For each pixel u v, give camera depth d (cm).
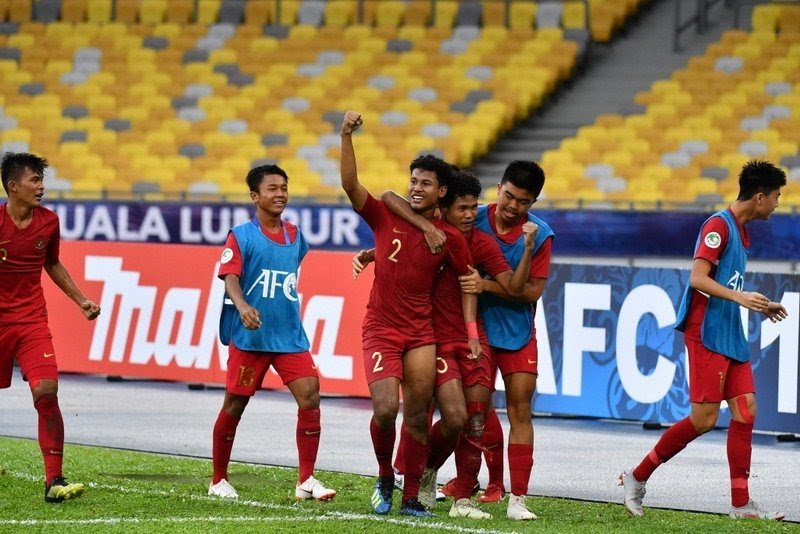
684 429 2303
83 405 3753
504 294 2178
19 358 2336
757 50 7331
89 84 7806
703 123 6894
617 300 3466
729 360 2325
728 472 2880
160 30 8144
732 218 2348
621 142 6819
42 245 2342
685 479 2780
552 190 6494
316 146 7112
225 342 2448
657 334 3416
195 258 4091
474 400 2200
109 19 8300
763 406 3291
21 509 2219
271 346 2398
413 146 6950
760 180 2338
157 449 3002
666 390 3403
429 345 2150
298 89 7575
